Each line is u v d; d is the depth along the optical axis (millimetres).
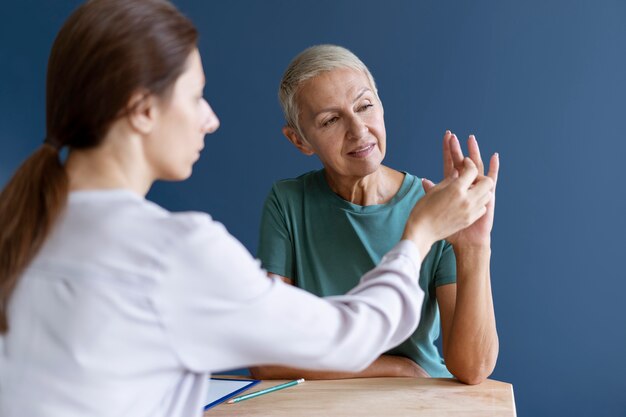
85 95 801
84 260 772
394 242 1585
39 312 772
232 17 2641
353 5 2572
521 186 2488
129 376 769
